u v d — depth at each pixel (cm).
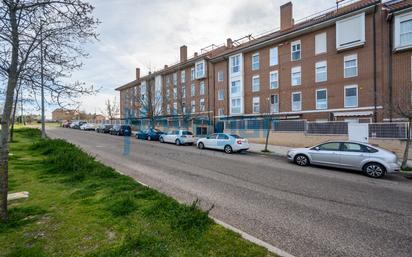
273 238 388
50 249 312
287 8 2545
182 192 638
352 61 1991
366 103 1897
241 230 414
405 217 484
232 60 2975
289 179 819
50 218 409
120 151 1488
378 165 888
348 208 536
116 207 447
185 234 353
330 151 1025
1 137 399
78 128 4744
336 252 347
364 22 1891
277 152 1502
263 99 2628
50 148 1138
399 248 361
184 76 3831
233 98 2964
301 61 2314
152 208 437
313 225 440
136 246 316
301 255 338
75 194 533
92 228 372
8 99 405
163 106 3709
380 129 1378
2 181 393
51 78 479
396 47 1720
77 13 449
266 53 2622
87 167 775
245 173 902
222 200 577
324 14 2356
